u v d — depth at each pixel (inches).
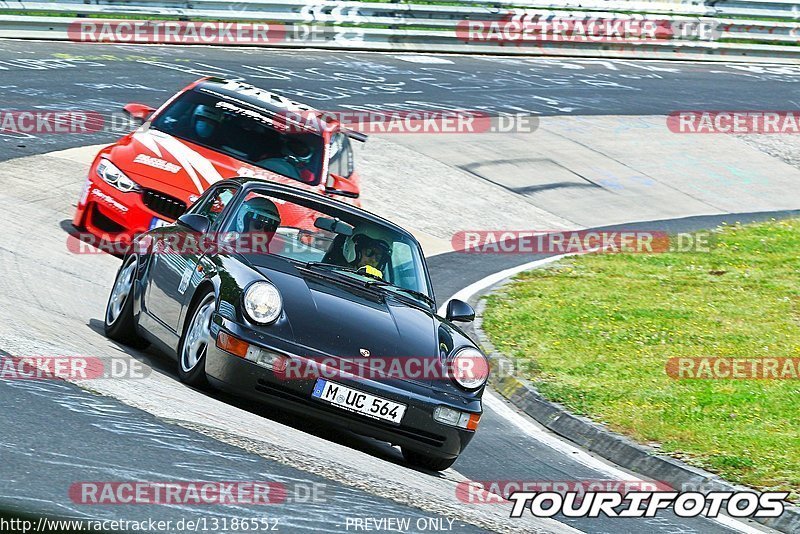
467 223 2363.4
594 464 1106.7
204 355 914.7
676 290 1900.8
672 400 1278.3
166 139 1528.1
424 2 3914.9
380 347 911.0
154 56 3080.7
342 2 3690.9
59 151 2042.3
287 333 890.1
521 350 1476.4
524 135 3056.1
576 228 2461.9
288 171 1515.7
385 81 3341.5
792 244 2351.1
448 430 911.0
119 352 1048.8
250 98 1636.3
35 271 1316.4
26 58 2775.6
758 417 1228.5
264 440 823.1
